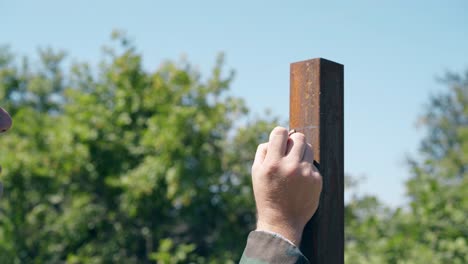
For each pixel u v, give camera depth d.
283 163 1.34
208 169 6.18
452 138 25.61
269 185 1.34
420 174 5.38
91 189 6.66
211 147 6.48
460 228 4.92
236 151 6.52
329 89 1.56
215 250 6.20
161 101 6.62
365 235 5.18
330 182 1.53
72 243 6.57
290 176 1.33
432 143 26.23
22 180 6.76
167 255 5.65
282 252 1.28
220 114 6.44
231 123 6.55
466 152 6.65
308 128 1.54
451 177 5.40
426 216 4.96
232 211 6.31
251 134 6.47
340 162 1.56
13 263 6.50
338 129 1.57
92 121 6.58
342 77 1.60
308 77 1.57
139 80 6.69
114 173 6.45
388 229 5.25
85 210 6.56
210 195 6.36
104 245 6.46
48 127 7.18
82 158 6.51
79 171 6.51
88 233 6.65
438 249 4.89
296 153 1.36
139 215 6.40
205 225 6.43
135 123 6.70
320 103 1.54
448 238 4.87
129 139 6.49
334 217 1.52
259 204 1.37
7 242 6.50
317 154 1.52
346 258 5.05
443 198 5.08
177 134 6.08
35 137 6.99
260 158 1.41
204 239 6.44
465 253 4.70
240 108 6.44
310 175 1.34
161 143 5.99
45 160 6.59
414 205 5.10
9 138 7.14
